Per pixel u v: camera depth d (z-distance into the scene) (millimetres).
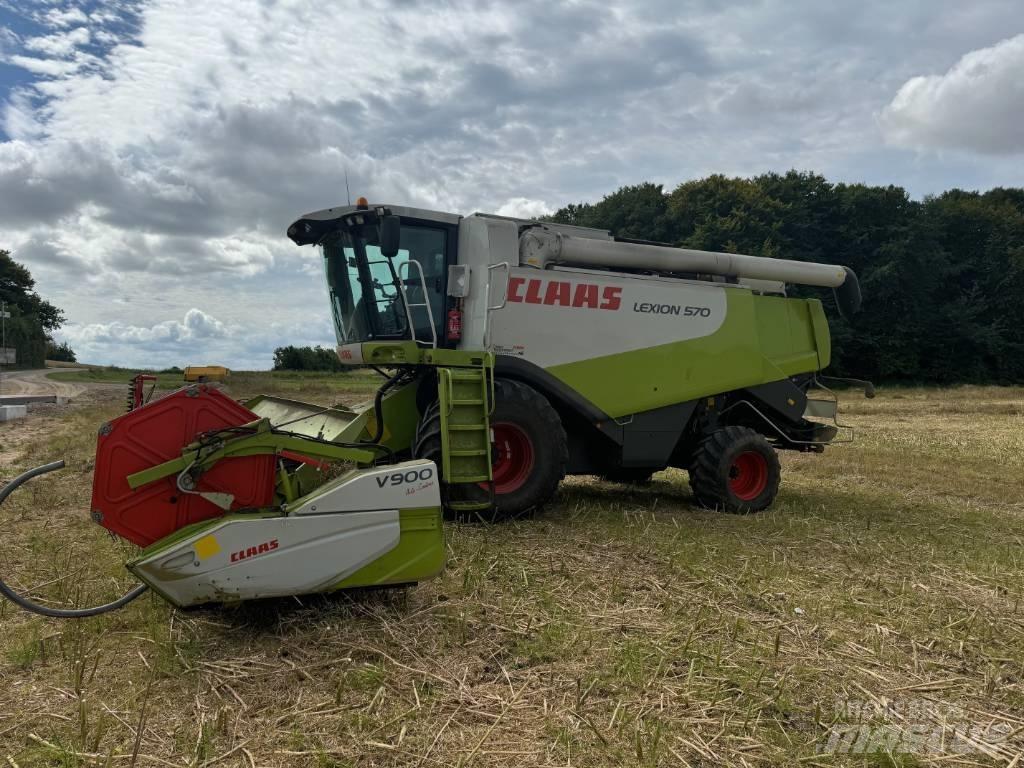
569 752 2592
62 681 3066
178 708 2850
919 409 24219
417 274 6527
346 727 2719
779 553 5551
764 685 3215
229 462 3643
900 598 4527
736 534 6152
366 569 3654
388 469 3711
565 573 4707
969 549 5891
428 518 3775
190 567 3324
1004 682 3395
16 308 64188
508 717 2830
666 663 3373
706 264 7781
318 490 3666
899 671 3465
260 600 3838
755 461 7574
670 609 4117
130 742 2598
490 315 6371
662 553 5316
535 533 5836
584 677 3195
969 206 50938
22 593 4121
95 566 4617
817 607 4277
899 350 45875
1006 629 4074
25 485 7543
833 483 9625
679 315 7301
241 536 3408
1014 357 48625
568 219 52750
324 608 3822
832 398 8570
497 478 6344
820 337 8570
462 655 3385
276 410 7539
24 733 2652
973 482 9609
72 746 2541
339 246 6617
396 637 3529
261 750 2557
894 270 44031
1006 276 48906
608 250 7121
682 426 7422
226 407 3684
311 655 3328
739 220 42750
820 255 46844
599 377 6879
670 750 2623
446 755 2555
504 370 6445
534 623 3799
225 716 2703
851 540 6059
